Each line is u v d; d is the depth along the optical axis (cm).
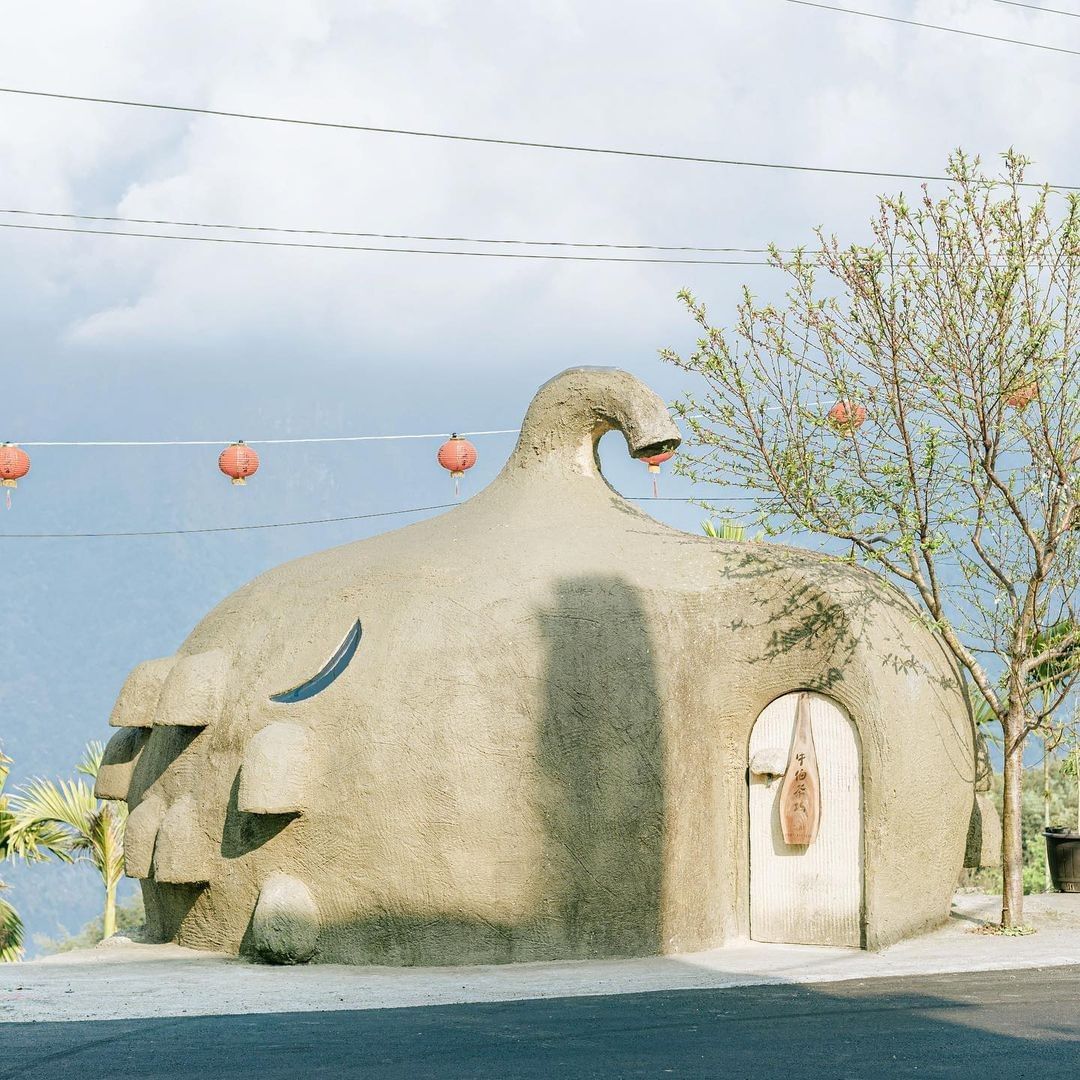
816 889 1218
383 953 1120
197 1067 748
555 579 1208
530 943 1130
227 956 1168
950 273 1209
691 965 1113
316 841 1140
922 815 1229
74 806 1852
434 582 1203
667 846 1176
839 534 1250
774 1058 774
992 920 1323
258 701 1198
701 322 1275
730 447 1277
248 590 1331
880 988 992
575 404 1336
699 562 1268
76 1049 793
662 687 1193
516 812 1131
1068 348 1213
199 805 1202
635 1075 734
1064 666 1288
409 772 1129
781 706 1246
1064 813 2581
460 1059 771
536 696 1153
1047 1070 744
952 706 1284
